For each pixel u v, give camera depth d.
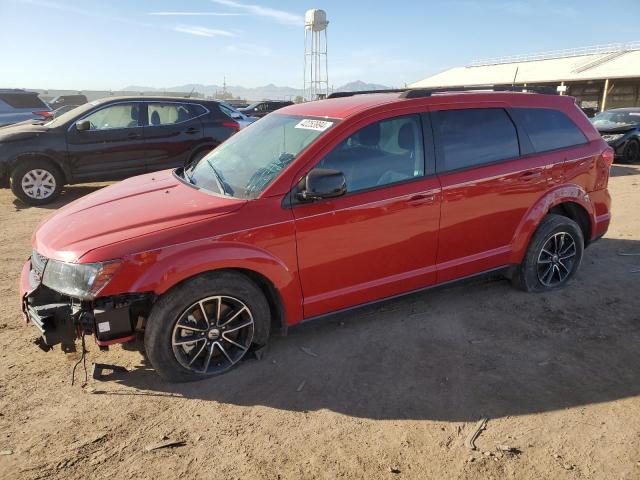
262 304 3.37
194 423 2.89
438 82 51.78
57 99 29.42
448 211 3.84
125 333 3.05
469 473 2.49
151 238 3.01
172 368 3.17
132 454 2.64
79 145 8.52
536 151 4.30
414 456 2.61
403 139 3.71
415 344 3.71
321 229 3.38
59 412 2.98
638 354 3.54
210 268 3.09
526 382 3.23
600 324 3.97
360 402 3.06
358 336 3.84
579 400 3.04
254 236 3.20
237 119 10.54
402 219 3.65
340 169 3.48
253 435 2.79
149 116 9.04
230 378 3.33
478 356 3.54
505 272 4.45
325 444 2.71
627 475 2.45
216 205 3.25
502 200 4.08
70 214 3.54
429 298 4.48
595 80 35.44
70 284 2.97
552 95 4.54
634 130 12.71
